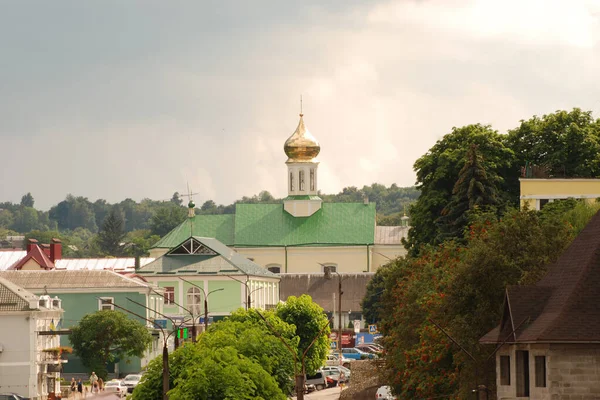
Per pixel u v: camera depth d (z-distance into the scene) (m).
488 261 63.81
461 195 115.69
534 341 50.28
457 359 62.94
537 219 67.69
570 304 51.28
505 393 55.59
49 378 131.88
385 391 100.12
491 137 132.00
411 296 79.25
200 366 72.69
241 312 117.06
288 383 87.81
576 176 131.62
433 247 102.50
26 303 128.12
